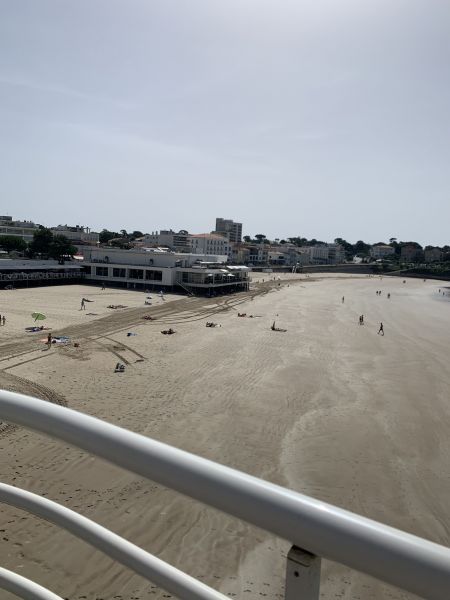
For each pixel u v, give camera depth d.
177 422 21.89
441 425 23.41
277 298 88.12
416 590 1.06
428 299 102.88
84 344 39.47
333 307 78.19
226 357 36.56
